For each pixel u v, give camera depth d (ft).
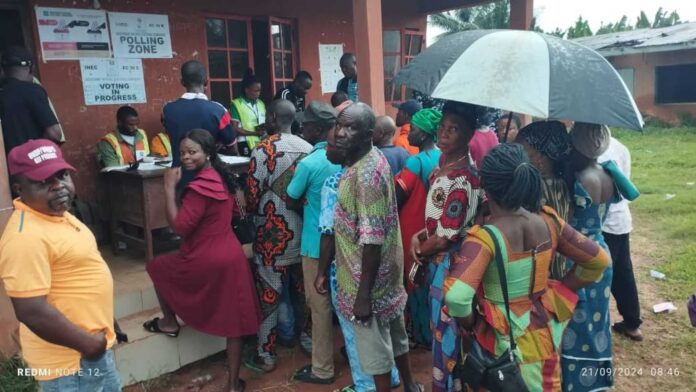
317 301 10.73
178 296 10.39
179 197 11.00
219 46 21.09
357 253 8.33
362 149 8.21
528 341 6.59
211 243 10.11
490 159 6.60
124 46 18.01
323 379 11.03
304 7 23.97
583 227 9.00
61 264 6.58
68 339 6.46
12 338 10.00
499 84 7.45
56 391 6.93
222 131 12.07
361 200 7.95
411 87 8.63
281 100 11.51
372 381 9.54
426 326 12.10
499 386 6.38
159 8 18.85
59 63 16.56
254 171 11.10
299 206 10.63
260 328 11.40
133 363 10.66
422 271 9.23
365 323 8.40
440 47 8.95
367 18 13.83
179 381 11.21
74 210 16.79
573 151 8.70
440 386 8.69
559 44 7.95
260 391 10.84
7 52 11.66
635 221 22.70
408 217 10.76
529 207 6.55
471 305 6.48
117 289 12.23
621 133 53.31
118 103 17.99
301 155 11.16
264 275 11.39
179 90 19.69
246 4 21.62
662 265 17.24
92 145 17.40
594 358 9.25
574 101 7.23
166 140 18.51
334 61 25.50
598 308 9.14
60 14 16.44
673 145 44.27
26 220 6.37
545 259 6.68
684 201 25.02
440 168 8.86
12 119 11.41
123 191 14.34
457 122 8.24
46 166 6.34
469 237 6.69
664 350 12.10
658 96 57.72
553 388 6.77
